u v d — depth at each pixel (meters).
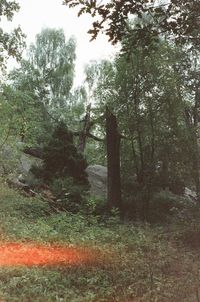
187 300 10.22
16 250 12.63
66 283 10.84
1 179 20.77
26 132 24.12
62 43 46.25
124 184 27.06
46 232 15.63
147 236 17.70
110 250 14.23
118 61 25.48
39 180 25.31
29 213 20.06
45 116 41.25
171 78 25.17
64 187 23.89
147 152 26.00
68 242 14.41
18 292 9.65
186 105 26.03
